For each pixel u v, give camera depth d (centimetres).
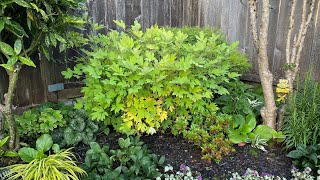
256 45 264
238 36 373
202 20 404
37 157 202
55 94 327
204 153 247
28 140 255
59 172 190
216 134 256
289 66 263
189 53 257
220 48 264
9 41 247
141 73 233
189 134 253
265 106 275
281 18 336
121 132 275
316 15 314
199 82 245
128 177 212
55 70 321
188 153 251
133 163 229
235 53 322
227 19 378
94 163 220
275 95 326
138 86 236
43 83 316
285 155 249
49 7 212
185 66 235
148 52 249
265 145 262
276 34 343
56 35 225
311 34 321
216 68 261
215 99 309
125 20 353
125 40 260
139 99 253
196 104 257
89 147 258
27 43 256
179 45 263
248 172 217
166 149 257
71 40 261
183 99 258
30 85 309
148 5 369
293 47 266
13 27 209
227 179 221
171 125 275
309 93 267
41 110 287
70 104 338
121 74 235
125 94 243
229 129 265
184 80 236
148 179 212
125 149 238
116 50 269
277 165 237
